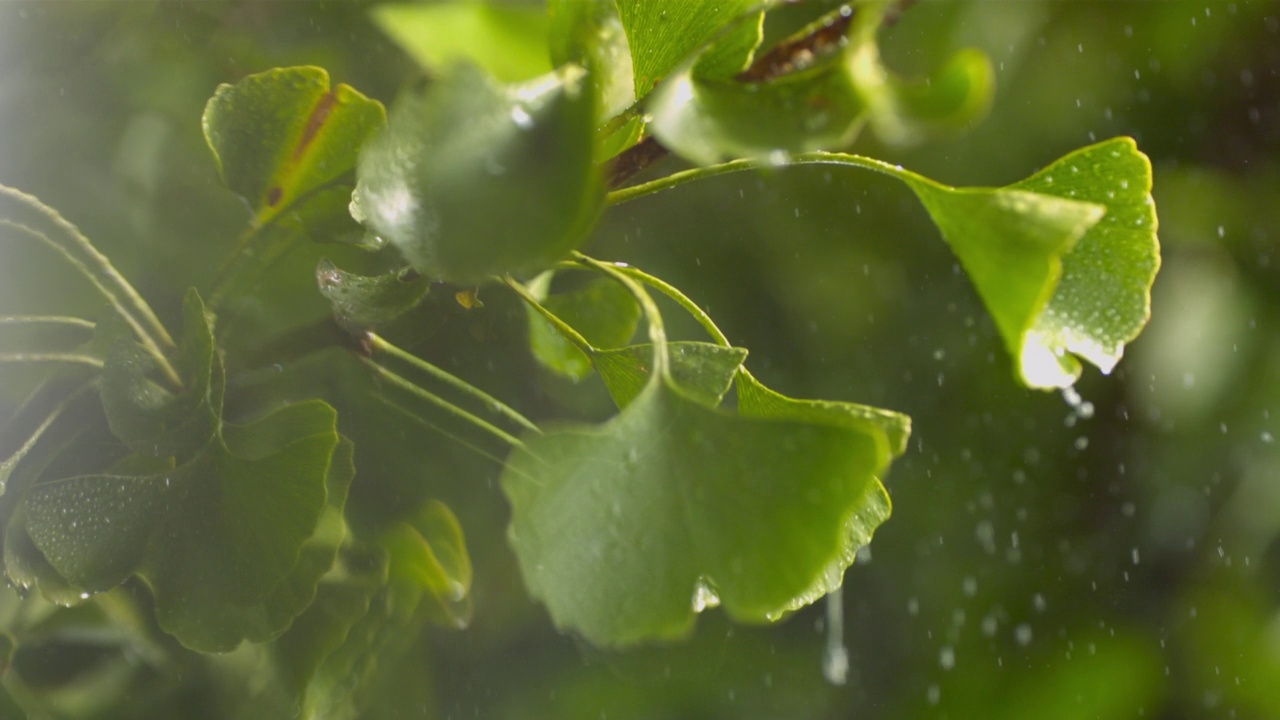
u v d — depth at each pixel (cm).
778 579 65
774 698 135
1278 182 140
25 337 77
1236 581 140
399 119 64
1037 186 71
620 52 71
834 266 134
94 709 76
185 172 99
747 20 67
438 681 89
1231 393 135
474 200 64
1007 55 128
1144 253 70
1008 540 143
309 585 71
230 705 76
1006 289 65
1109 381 140
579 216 64
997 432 142
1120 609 143
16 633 77
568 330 73
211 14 98
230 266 75
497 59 97
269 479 71
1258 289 138
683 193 126
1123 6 134
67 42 93
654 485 66
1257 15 135
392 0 100
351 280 73
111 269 74
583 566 66
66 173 96
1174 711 142
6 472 72
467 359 87
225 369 75
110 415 71
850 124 63
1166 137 140
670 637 65
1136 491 141
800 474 66
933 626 143
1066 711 140
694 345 72
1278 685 138
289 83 72
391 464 77
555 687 111
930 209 67
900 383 138
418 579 77
